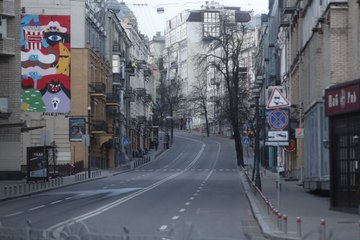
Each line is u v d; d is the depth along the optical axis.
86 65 76.88
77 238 13.82
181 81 192.88
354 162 24.78
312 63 37.59
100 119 87.00
